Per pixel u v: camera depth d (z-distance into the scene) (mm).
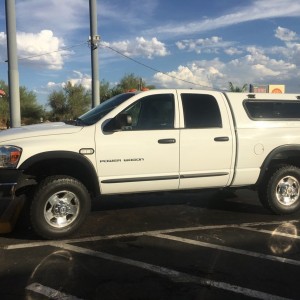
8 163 5672
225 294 4262
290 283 4531
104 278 4621
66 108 51562
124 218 7109
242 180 6992
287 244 5828
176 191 6695
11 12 12016
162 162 6402
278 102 7312
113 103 6598
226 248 5641
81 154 5949
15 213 6430
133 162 6246
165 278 4637
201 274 4750
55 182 5848
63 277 4641
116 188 6250
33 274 4715
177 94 6676
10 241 5887
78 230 6379
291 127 7242
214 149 6691
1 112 42844
